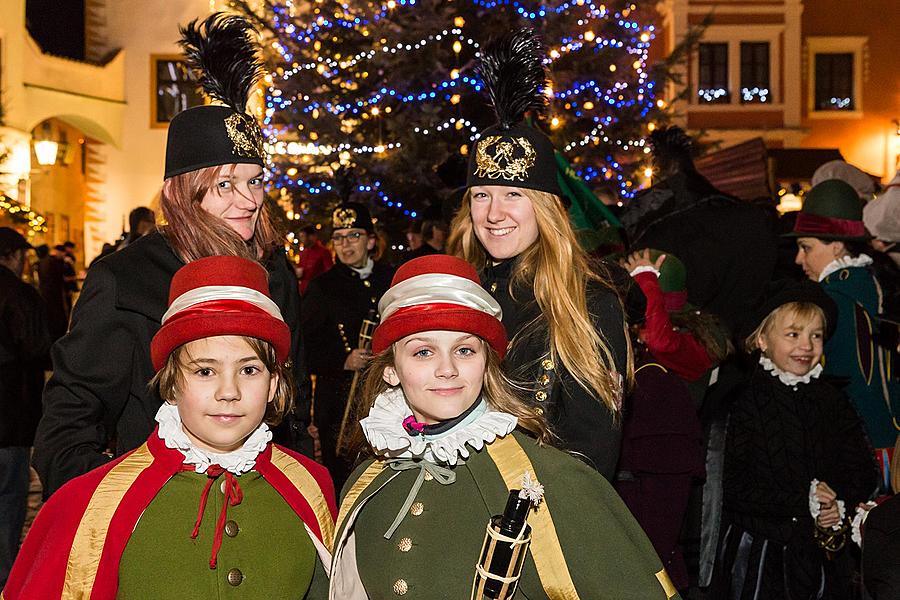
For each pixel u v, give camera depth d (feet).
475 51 41.29
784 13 94.32
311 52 43.16
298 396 10.63
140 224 28.27
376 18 41.29
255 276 8.42
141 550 8.00
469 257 11.04
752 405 13.75
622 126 43.29
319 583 8.64
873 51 97.50
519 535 7.22
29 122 73.46
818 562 13.28
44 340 18.67
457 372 7.96
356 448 9.00
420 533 7.88
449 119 40.55
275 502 8.52
